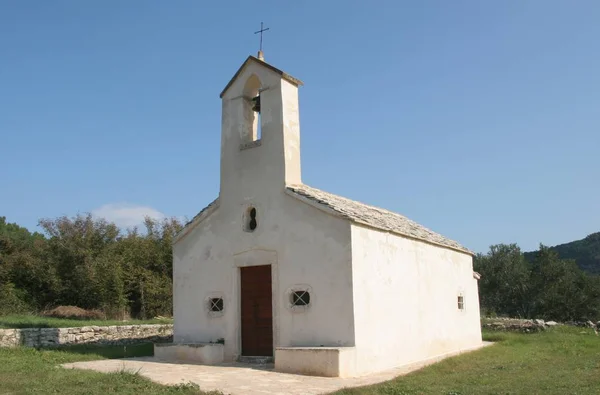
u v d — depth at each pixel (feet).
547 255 157.28
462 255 71.31
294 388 34.58
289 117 51.52
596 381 37.37
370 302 46.32
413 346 53.31
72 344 60.80
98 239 111.04
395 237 52.54
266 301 49.52
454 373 42.19
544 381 37.55
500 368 44.88
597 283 150.82
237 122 54.13
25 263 104.47
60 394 29.53
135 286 107.76
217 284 52.54
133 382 33.71
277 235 49.03
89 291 101.50
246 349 50.01
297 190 48.42
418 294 56.08
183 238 56.03
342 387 34.94
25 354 47.37
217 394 31.32
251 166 52.03
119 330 67.82
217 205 53.78
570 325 88.12
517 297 155.02
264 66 52.54
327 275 45.47
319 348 41.55
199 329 53.01
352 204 56.29
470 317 70.69
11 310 92.84
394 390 34.17
